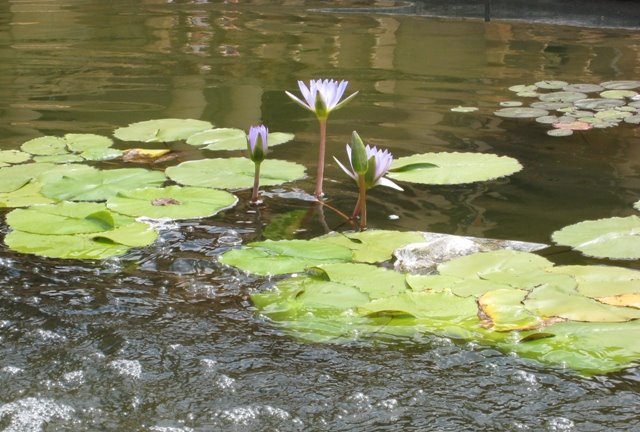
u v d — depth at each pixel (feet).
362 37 20.27
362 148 9.32
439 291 7.77
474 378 6.46
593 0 24.59
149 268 8.49
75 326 7.25
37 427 5.81
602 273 8.00
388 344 6.96
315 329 7.21
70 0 26.50
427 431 5.80
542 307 7.42
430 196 10.53
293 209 10.12
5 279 8.17
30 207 9.84
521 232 9.29
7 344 6.93
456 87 15.55
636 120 13.35
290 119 13.62
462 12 23.57
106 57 18.24
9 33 21.09
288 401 6.15
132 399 6.16
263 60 17.85
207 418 5.94
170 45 19.49
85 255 8.68
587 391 6.28
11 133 12.93
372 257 8.59
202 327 7.27
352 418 5.95
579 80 15.99
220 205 10.01
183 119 13.51
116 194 10.31
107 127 13.24
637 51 18.47
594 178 11.03
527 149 12.19
